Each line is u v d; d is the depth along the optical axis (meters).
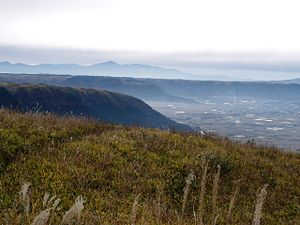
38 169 9.43
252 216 9.52
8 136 11.03
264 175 12.49
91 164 10.38
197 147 13.42
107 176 9.98
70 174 9.48
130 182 9.87
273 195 11.09
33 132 12.03
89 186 9.32
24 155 10.29
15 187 8.40
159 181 10.23
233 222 9.02
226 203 10.03
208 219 8.80
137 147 12.38
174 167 11.33
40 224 3.48
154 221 7.66
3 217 6.71
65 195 8.46
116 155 11.30
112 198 8.88
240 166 12.60
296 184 12.52
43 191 8.44
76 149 11.09
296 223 9.55
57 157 10.41
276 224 9.59
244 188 11.27
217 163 11.95
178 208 9.30
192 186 10.50
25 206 4.71
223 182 11.20
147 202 8.73
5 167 9.50
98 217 7.53
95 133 13.84
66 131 13.02
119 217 7.82
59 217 7.21
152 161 11.53
